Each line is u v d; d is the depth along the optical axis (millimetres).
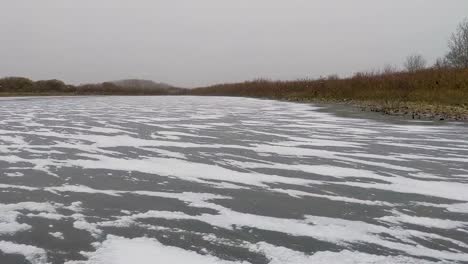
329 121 15719
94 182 6562
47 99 36781
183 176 6980
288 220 4930
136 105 26828
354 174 7188
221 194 5977
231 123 14984
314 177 6973
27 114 18469
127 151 9148
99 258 3883
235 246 4180
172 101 33750
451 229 4695
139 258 3885
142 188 6246
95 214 5090
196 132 12367
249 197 5844
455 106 20797
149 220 4898
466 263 3857
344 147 9820
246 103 29953
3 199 5664
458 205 5539
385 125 14250
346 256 3973
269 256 3955
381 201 5695
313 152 9180
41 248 4105
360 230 4637
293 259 3896
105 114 18781
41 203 5504
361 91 31641
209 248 4125
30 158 8359
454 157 8664
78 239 4328
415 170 7504
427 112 18484
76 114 18656
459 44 41125
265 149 9516
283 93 42938
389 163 8078
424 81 28438
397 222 4898
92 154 8805
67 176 6930
